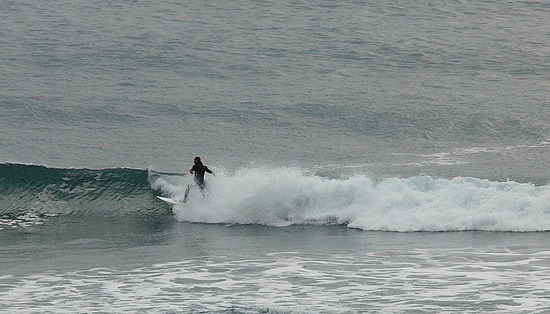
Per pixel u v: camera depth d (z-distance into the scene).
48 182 98.31
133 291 63.44
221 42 163.38
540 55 161.88
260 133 119.75
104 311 58.88
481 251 74.06
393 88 141.50
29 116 125.25
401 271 67.81
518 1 199.12
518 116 128.62
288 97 135.38
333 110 129.50
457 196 86.25
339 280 65.50
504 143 117.62
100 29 169.00
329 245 77.88
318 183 89.56
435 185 88.69
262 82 143.00
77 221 91.56
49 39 162.62
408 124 124.56
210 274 67.88
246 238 81.81
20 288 64.44
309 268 69.19
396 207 86.44
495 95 139.12
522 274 66.12
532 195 85.75
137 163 106.69
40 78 142.88
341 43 164.62
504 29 177.38
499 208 84.62
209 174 94.12
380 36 169.38
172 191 97.12
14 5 182.88
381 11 186.38
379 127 123.31
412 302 59.78
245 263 71.31
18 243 81.56
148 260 73.12
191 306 59.72
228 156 109.69
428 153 112.81
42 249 78.56
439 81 146.25
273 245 78.38
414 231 83.25
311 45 163.12
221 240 81.06
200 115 126.56
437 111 130.12
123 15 178.38
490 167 105.81
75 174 98.94
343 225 86.44
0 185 97.81
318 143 116.12
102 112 127.31
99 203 95.88
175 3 187.62
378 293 61.97
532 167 105.75
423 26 177.25
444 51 162.12
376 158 110.00
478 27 178.25
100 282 66.00
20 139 115.69
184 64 151.38
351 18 180.38
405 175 102.06
